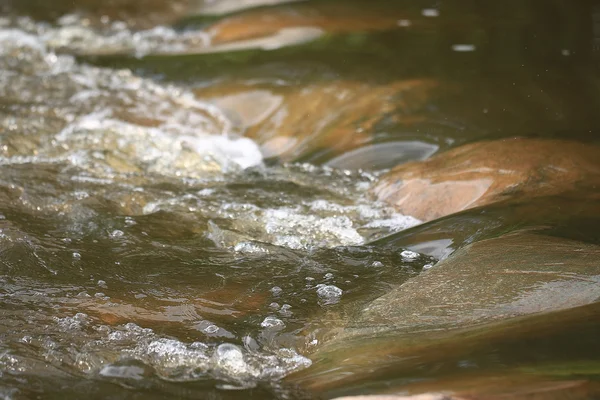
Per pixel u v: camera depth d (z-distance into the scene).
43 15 8.52
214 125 5.82
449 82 6.01
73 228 4.14
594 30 7.00
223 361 3.00
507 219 3.98
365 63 6.47
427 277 3.43
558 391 2.45
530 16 7.45
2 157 5.04
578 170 4.49
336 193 4.76
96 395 2.78
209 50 7.17
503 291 3.19
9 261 3.72
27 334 3.13
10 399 2.74
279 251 3.95
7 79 6.59
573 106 5.50
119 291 3.50
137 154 5.27
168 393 2.80
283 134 5.61
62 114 5.88
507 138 5.02
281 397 2.77
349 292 3.50
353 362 2.89
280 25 7.62
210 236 4.11
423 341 2.93
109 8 8.77
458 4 7.95
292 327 3.23
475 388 2.52
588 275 3.23
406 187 4.64
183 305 3.40
